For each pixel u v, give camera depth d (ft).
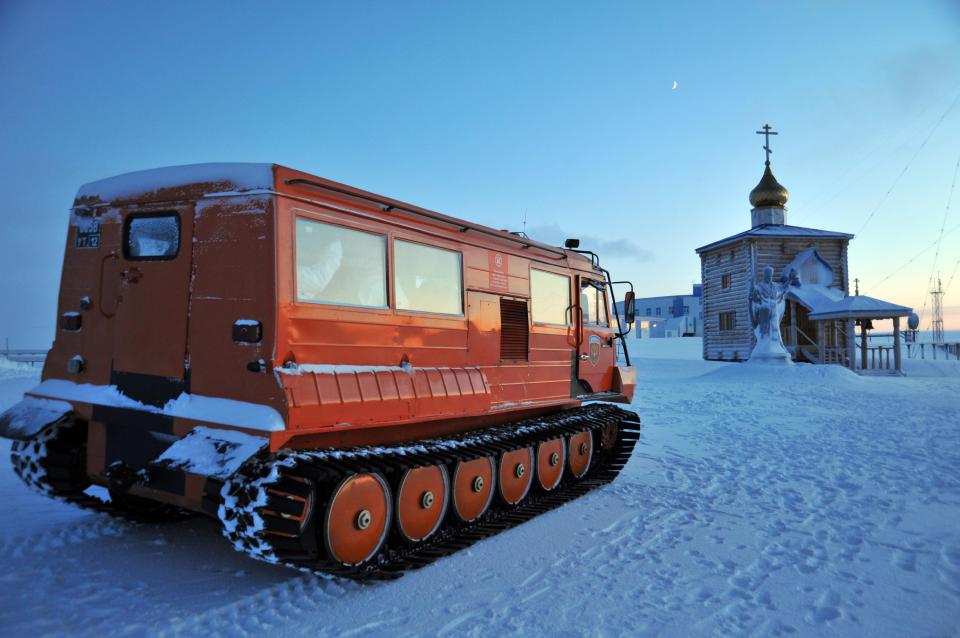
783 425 42.16
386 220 16.90
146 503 18.58
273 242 13.58
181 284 14.56
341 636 12.02
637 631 12.41
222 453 12.57
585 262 27.76
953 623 12.92
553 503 22.29
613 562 16.55
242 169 14.23
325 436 14.92
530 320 23.13
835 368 75.61
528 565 16.34
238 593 13.99
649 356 139.33
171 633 11.92
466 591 14.49
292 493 13.06
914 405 52.54
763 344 84.33
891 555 17.03
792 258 109.09
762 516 20.95
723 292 115.44
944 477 26.27
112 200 15.84
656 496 23.79
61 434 16.79
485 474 20.20
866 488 24.62
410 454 16.62
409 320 17.25
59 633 11.69
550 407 25.43
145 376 14.85
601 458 28.32
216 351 13.91
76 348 16.10
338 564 14.48
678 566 16.21
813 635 12.35
